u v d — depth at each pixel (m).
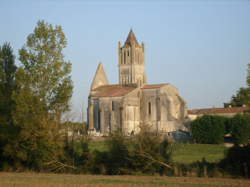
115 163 49.72
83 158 52.12
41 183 36.62
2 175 45.56
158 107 129.00
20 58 55.78
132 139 50.41
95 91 142.00
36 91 55.12
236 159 47.66
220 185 36.19
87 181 38.62
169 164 49.47
